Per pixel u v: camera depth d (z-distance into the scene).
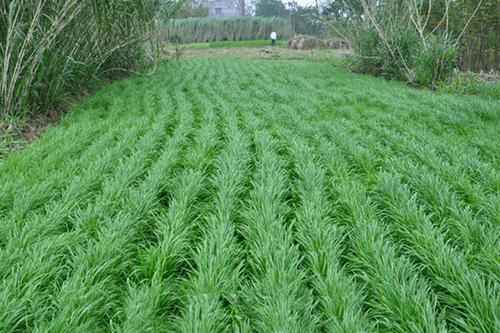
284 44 27.70
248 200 3.57
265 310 2.17
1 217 3.34
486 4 11.45
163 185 3.98
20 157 4.58
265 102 8.03
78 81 8.81
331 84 10.92
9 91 6.36
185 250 2.96
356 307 2.27
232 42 28.50
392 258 2.60
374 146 5.11
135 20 10.38
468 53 13.28
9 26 6.12
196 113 7.48
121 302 2.43
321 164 4.59
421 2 11.56
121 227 3.00
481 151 5.03
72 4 6.80
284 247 2.72
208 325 2.06
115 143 5.39
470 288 2.31
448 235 3.10
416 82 11.05
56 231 3.08
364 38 13.14
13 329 2.10
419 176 4.00
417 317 2.12
